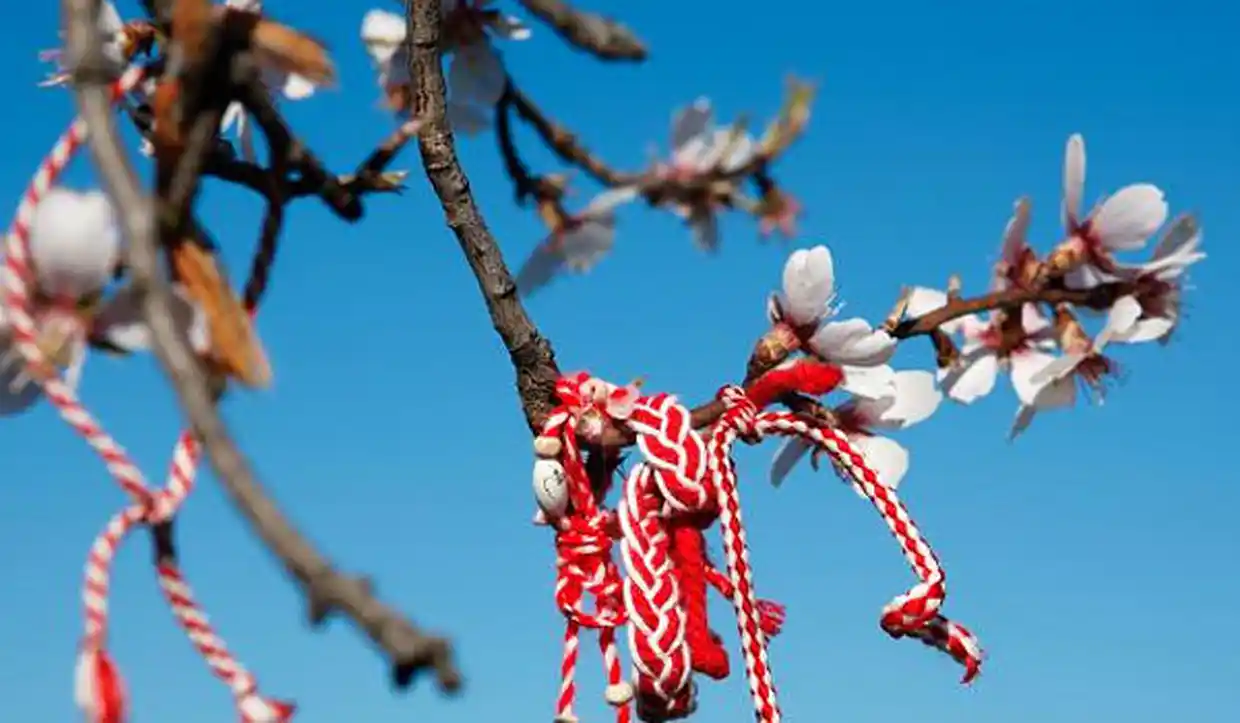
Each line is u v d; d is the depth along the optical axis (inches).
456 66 25.3
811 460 24.4
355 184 21.4
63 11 18.1
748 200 27.3
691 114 27.2
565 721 22.7
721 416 23.5
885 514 23.2
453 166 23.2
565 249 26.0
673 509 23.0
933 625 23.1
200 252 18.6
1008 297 25.4
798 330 24.1
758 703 22.5
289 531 16.4
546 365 23.4
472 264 23.3
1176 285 25.6
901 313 25.2
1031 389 25.7
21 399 18.8
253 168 20.2
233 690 18.5
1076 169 25.2
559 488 23.0
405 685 16.2
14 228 18.1
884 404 24.7
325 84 19.7
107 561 18.0
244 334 18.6
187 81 18.9
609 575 23.0
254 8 20.1
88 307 18.7
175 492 18.3
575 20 24.8
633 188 26.2
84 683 17.8
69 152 18.1
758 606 23.4
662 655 22.6
